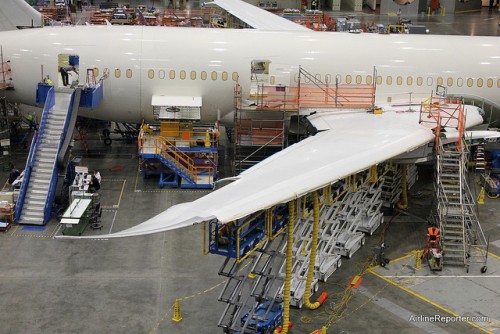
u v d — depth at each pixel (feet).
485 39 139.54
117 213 116.16
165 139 131.34
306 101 131.85
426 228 114.11
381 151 97.86
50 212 114.32
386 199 121.08
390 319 86.58
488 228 114.01
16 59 133.28
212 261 100.53
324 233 97.30
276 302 85.76
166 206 119.65
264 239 80.33
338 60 133.49
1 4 154.20
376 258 102.47
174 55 132.26
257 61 132.57
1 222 109.91
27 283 92.38
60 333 81.30
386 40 137.18
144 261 99.81
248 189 76.54
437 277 97.66
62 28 136.98
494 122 144.15
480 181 132.98
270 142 130.62
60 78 133.08
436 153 111.65
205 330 83.05
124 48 132.26
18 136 150.82
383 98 135.44
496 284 95.86
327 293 92.73
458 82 134.92
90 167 137.59
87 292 90.68
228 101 134.92
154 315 85.87
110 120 141.69
